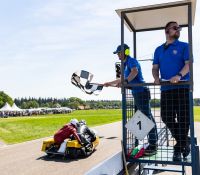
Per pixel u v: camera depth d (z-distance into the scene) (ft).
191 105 11.70
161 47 13.34
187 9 13.23
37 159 33.45
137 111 12.85
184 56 12.54
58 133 34.63
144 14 13.87
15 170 27.81
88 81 13.70
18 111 284.61
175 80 11.92
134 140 14.33
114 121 129.08
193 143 11.67
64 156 33.71
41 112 328.29
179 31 12.85
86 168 28.60
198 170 11.71
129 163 13.51
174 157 12.37
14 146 44.19
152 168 16.92
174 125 12.65
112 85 13.64
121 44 13.09
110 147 42.50
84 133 36.78
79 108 652.89
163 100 12.75
